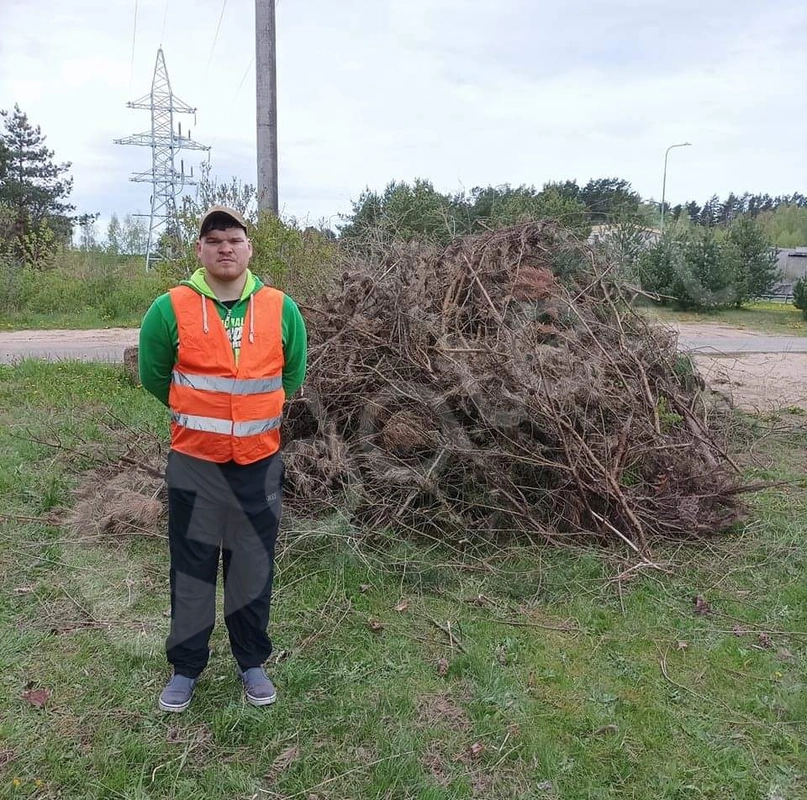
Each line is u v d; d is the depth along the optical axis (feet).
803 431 21.62
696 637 10.62
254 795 7.48
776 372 34.12
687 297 68.80
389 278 15.51
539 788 7.68
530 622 10.89
